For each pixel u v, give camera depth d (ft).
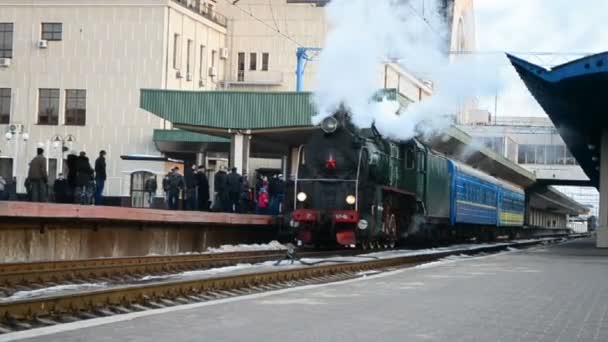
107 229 73.15
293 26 202.28
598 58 85.81
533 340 30.71
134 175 114.93
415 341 29.78
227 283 48.98
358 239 87.56
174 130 168.25
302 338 29.89
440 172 112.27
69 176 85.61
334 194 87.35
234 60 204.95
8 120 180.45
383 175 91.50
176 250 83.56
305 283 55.67
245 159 126.52
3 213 59.52
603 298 45.65
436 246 121.29
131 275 57.41
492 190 149.69
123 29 177.17
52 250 66.85
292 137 133.39
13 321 33.14
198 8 193.98
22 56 180.24
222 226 92.68
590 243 168.25
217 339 29.22
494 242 156.15
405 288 48.67
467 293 46.55
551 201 318.45
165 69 176.86
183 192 99.76
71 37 178.81
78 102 179.01
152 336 29.40
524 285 52.29
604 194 118.11
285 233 89.51
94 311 37.29
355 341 29.48
